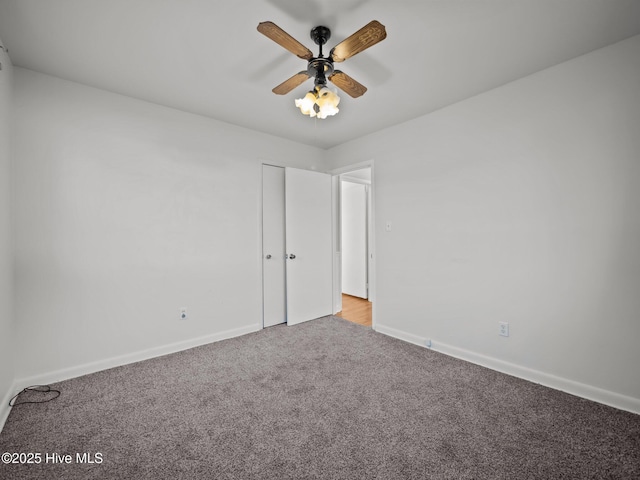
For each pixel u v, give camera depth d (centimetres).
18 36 175
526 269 223
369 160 349
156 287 267
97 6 152
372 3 151
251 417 177
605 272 189
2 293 176
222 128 310
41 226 214
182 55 196
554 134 209
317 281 391
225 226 313
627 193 181
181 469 138
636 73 177
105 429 166
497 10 156
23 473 134
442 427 167
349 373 234
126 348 251
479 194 249
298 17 161
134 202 256
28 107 210
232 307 318
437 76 222
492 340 243
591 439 156
